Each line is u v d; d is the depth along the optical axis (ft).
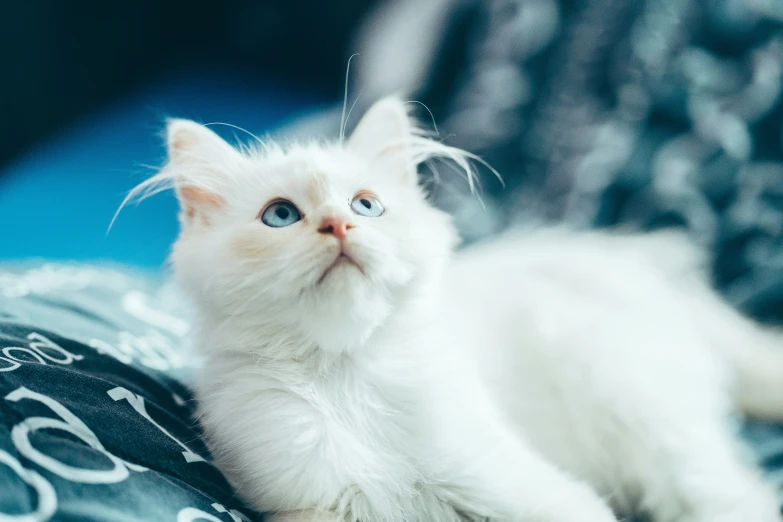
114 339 1.61
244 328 1.40
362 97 2.94
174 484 1.25
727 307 1.92
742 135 2.11
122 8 3.35
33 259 2.19
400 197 1.53
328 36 3.37
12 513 1.12
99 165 2.82
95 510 1.16
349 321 1.37
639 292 1.84
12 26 3.19
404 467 1.37
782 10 2.21
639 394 1.58
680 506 1.54
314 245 1.35
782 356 1.83
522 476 1.37
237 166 1.51
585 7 2.52
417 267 1.42
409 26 3.00
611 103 2.34
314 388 1.39
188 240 1.49
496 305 1.73
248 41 3.43
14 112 3.23
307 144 1.90
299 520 1.31
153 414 1.39
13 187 2.77
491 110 2.54
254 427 1.36
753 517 1.50
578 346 1.62
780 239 2.01
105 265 2.29
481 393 1.45
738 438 1.72
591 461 1.60
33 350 1.39
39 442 1.19
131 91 3.30
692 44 2.26
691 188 2.11
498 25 2.67
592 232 2.13
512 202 2.40
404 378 1.41
